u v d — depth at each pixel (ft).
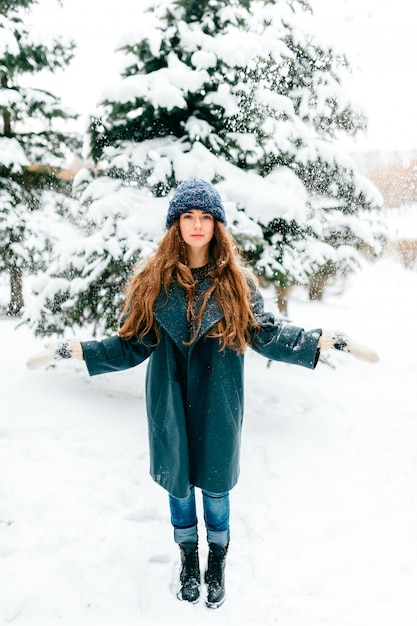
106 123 14.69
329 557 7.02
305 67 21.45
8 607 5.86
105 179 15.14
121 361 5.27
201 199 4.90
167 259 5.11
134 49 14.35
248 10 16.19
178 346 5.04
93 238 13.56
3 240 27.55
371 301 38.47
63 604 5.95
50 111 27.96
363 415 13.38
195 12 15.37
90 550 6.95
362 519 8.06
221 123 15.42
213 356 5.19
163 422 5.44
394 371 18.52
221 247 5.15
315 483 9.30
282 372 17.57
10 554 6.82
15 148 26.94
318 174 19.86
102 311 14.02
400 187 30.89
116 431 11.41
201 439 5.41
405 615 5.93
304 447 11.00
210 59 13.56
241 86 14.44
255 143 14.94
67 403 13.15
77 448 10.37
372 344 23.82
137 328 5.23
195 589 6.07
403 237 47.50
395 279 47.50
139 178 15.10
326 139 24.73
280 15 18.85
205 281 5.12
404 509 8.41
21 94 27.68
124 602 6.02
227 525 6.03
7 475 9.06
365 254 25.21
